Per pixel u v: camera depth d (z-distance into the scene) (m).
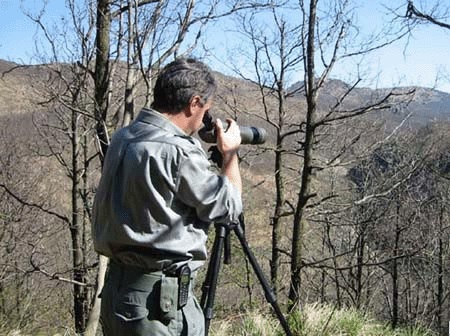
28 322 12.16
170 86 2.38
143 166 2.29
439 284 21.34
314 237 18.44
